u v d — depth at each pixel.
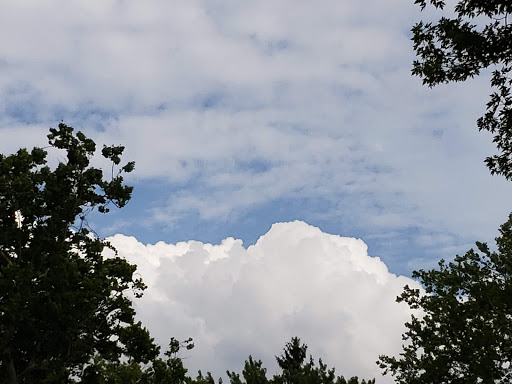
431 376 28.91
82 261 26.02
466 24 15.12
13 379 23.06
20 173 25.89
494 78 15.45
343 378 23.52
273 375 24.42
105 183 26.83
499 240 32.84
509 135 16.12
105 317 25.28
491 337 27.11
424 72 15.66
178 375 26.00
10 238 24.58
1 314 22.97
